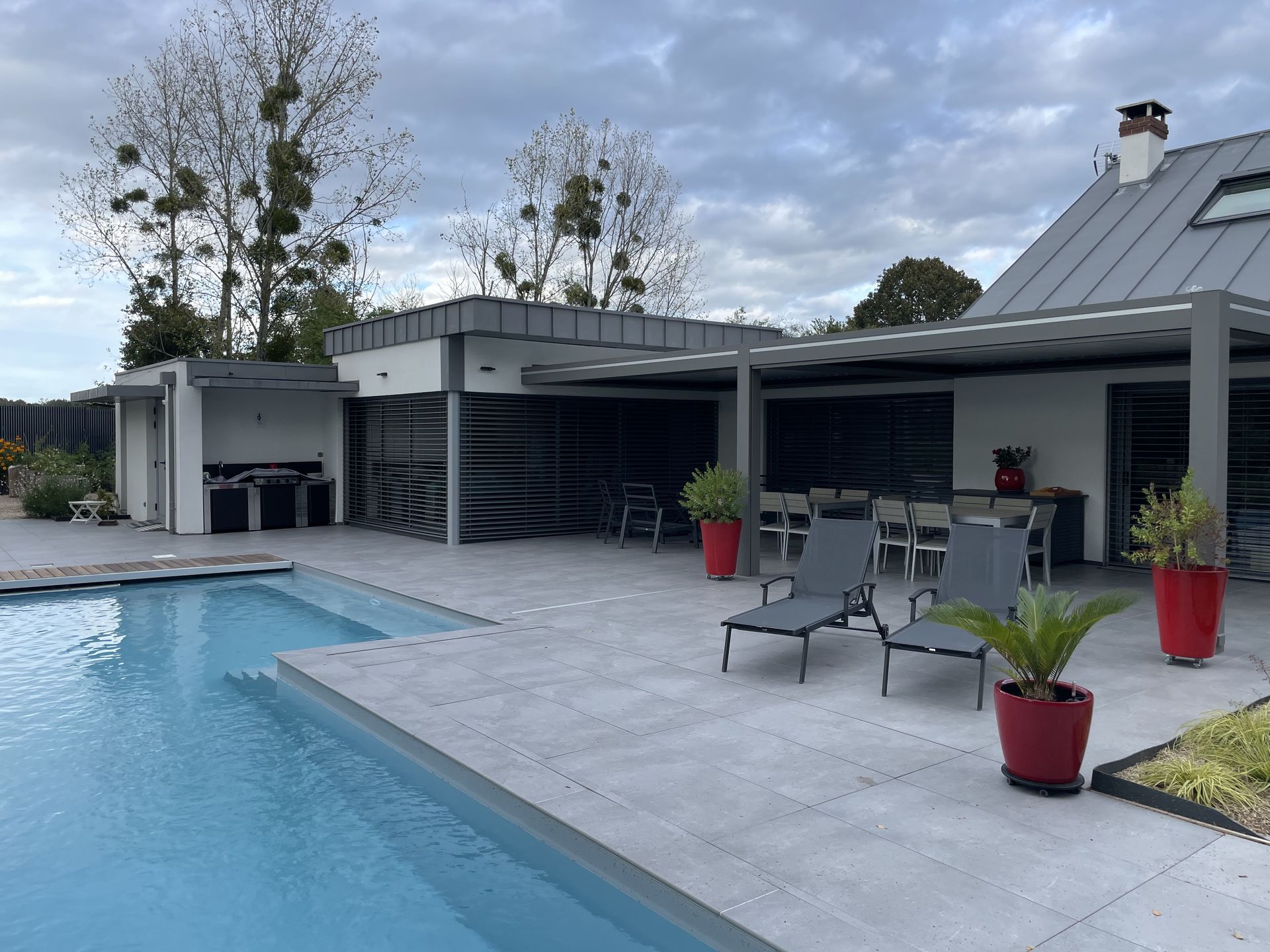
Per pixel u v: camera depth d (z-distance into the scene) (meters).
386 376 14.98
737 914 3.22
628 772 4.61
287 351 23.05
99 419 23.44
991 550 6.92
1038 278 14.71
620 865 3.70
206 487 15.00
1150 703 5.73
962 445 13.23
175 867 4.05
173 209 21.91
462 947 3.42
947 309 37.47
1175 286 12.70
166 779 5.02
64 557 12.26
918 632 6.10
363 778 5.00
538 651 7.19
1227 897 3.34
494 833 4.36
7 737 5.70
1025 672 4.47
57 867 4.05
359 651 7.17
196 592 10.59
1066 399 11.99
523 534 14.52
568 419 15.02
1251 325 7.10
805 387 15.45
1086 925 3.14
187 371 14.52
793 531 12.31
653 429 16.17
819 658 7.00
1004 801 4.25
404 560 12.13
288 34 21.53
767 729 5.30
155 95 21.56
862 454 14.90
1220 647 7.05
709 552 10.55
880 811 4.13
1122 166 16.31
